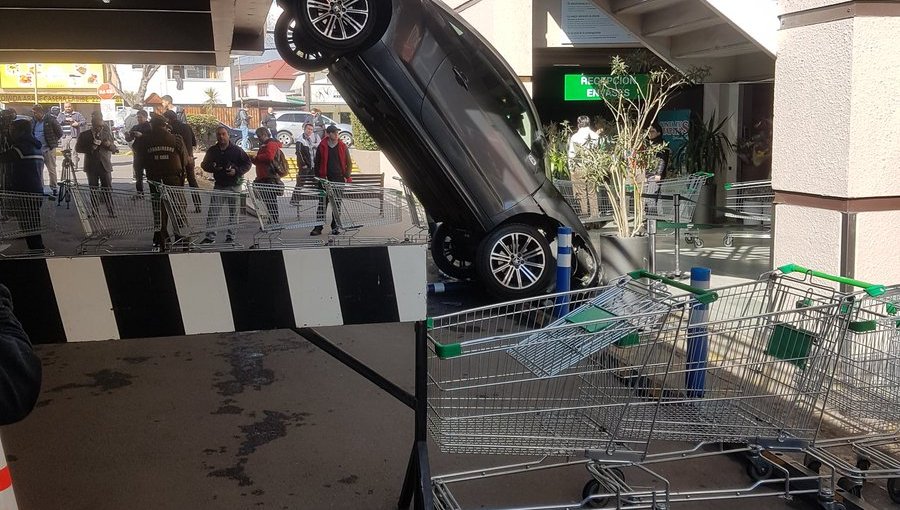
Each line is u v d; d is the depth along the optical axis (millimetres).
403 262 3525
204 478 4367
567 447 3686
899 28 5527
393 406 5484
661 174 11773
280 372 6246
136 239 13141
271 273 3430
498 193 8094
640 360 3777
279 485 4285
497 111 8023
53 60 15969
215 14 11672
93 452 4707
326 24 7324
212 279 3389
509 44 11789
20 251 11695
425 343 3566
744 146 14094
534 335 3770
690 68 10945
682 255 10859
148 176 11453
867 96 5551
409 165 8352
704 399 3807
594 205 10641
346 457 4648
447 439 3615
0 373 2000
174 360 6566
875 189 5652
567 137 13156
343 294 3502
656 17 10500
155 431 5035
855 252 5688
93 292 3275
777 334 3906
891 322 4078
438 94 7676
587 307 4137
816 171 5887
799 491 4035
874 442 4223
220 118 45719
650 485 4266
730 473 4445
